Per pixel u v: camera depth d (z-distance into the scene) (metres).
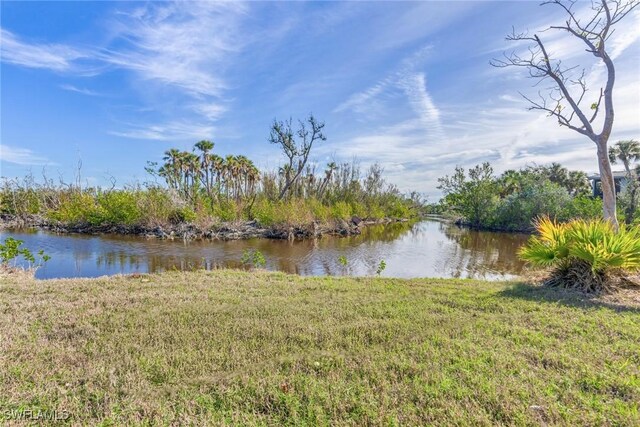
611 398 2.87
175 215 21.84
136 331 4.25
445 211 50.72
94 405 2.78
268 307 5.23
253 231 21.83
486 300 5.79
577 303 5.62
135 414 2.67
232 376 3.21
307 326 4.46
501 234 25.91
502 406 2.72
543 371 3.27
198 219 21.08
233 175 29.17
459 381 3.09
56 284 6.76
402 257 15.26
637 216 19.19
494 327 4.43
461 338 4.09
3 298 5.67
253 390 2.99
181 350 3.73
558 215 24.25
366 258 14.92
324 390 2.97
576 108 9.06
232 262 13.08
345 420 2.61
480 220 30.83
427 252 16.75
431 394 2.90
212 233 20.45
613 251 6.45
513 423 2.55
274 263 13.43
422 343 3.93
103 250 14.88
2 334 4.05
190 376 3.25
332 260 14.23
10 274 8.31
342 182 36.75
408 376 3.24
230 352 3.73
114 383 3.05
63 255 13.51
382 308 5.30
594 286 6.51
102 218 20.98
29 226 23.73
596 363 3.45
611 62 8.66
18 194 25.50
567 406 2.75
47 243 16.34
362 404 2.78
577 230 7.21
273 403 2.83
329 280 7.78
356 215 32.75
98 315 4.82
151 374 3.25
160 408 2.73
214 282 7.17
